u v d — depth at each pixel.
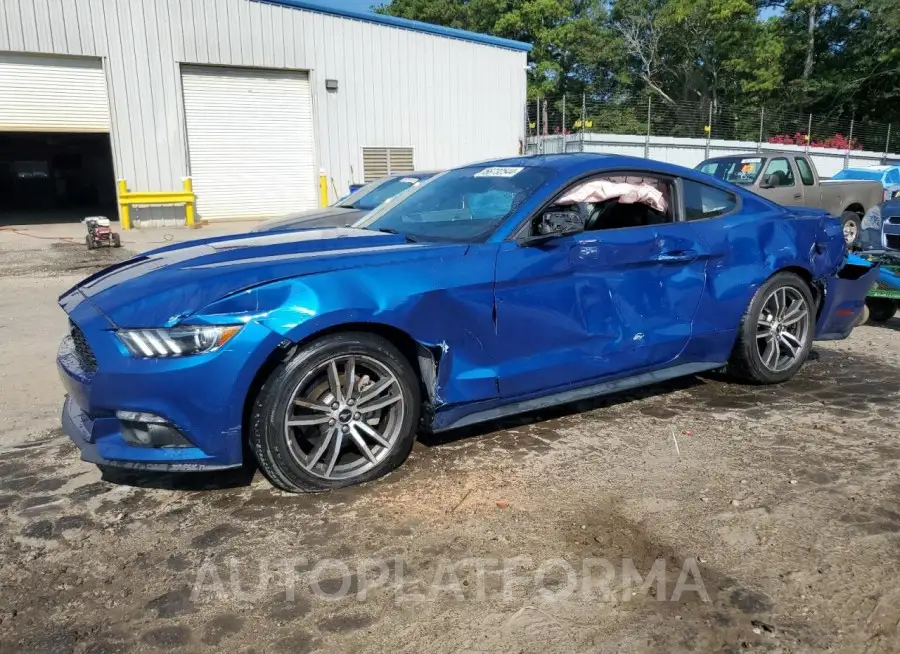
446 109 21.80
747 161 12.29
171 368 2.91
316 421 3.19
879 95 36.34
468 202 4.04
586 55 36.94
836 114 36.69
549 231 3.62
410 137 21.38
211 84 18.42
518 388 3.69
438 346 3.38
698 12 34.25
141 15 17.19
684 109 29.20
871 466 3.55
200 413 2.96
